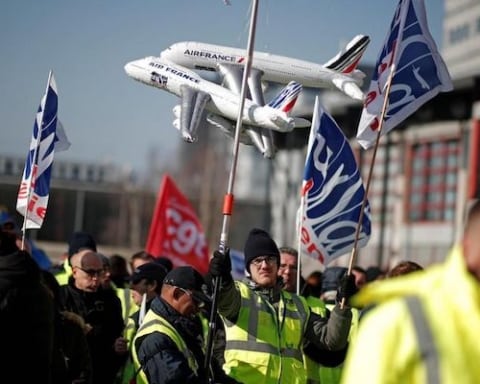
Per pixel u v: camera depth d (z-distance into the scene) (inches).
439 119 1079.0
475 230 131.0
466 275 128.6
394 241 1300.4
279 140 1192.8
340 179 383.6
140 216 2652.6
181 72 395.5
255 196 2970.0
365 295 130.5
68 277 398.3
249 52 299.1
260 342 307.9
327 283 421.7
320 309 363.3
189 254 603.2
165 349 280.4
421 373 123.9
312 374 347.6
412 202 1268.5
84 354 304.5
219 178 3339.1
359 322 324.5
